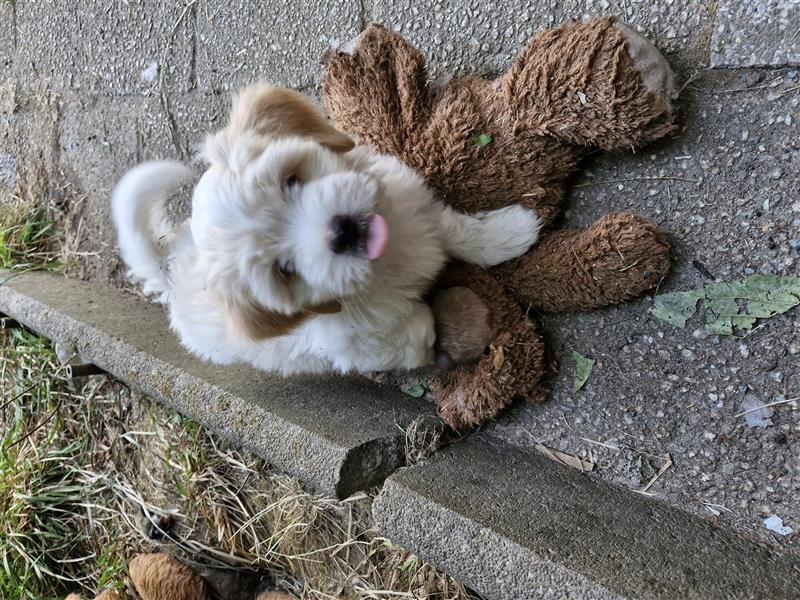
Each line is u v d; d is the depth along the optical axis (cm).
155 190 57
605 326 44
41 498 76
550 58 40
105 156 85
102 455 76
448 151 44
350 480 46
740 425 38
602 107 38
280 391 56
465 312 45
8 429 83
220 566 64
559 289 43
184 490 66
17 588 74
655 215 41
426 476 44
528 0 45
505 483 43
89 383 78
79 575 75
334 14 58
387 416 51
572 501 41
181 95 75
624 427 43
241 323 41
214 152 42
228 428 55
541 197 43
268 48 65
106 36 82
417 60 46
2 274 89
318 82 61
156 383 62
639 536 37
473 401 47
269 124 43
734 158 38
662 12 40
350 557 54
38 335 83
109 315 75
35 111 94
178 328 58
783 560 35
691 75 39
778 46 36
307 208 38
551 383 46
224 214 39
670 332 41
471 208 45
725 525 38
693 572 34
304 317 42
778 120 36
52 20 89
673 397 41
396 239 42
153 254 58
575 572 33
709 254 39
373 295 43
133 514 71
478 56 48
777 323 37
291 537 58
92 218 87
